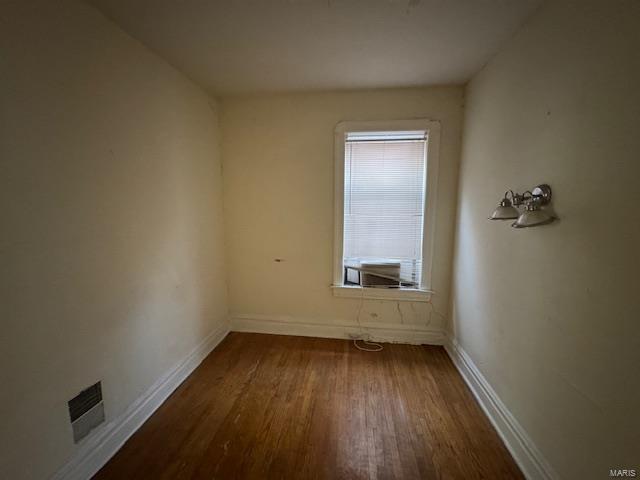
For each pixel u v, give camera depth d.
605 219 0.94
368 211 2.52
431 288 2.51
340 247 2.58
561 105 1.15
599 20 0.96
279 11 1.36
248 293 2.77
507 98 1.57
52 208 1.15
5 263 0.99
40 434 1.12
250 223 2.66
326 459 1.41
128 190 1.54
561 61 1.15
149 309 1.72
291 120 2.47
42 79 1.10
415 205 2.47
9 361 1.01
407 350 2.48
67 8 1.19
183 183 2.05
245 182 2.61
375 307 2.62
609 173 0.92
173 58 1.80
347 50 1.72
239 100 2.50
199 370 2.19
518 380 1.43
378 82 2.17
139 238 1.63
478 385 1.85
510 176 1.54
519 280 1.44
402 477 1.31
